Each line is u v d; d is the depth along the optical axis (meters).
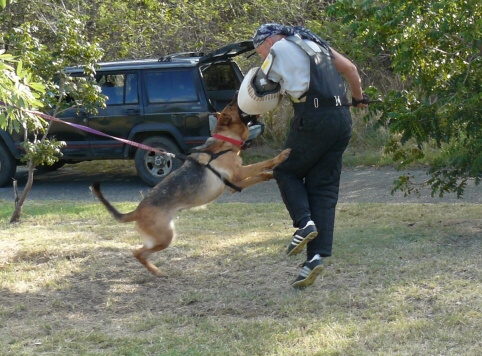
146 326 4.82
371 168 12.72
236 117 5.45
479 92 6.57
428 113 6.65
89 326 4.88
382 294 5.02
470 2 6.41
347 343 4.23
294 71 4.70
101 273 5.97
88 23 15.57
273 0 15.36
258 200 10.41
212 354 4.25
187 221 8.12
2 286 5.70
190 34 16.06
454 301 4.76
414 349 4.10
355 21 7.19
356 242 6.49
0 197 11.23
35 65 7.96
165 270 6.00
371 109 7.05
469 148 6.71
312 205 5.11
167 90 11.34
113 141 11.45
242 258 6.21
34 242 6.98
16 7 13.58
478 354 3.97
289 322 4.68
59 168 14.02
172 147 11.41
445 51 6.81
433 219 7.41
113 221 8.18
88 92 8.46
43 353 4.43
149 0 15.68
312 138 4.82
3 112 5.27
